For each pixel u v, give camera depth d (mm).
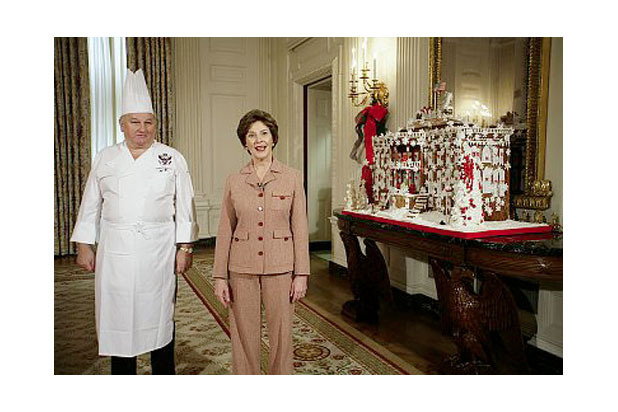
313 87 6246
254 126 1990
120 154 2137
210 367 2633
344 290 4332
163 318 2217
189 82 6562
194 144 6625
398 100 3811
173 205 2277
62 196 5812
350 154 4285
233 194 2031
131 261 2105
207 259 5746
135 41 6141
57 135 5754
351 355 2797
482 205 2664
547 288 2641
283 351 2055
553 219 2557
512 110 2811
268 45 7004
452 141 2771
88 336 3133
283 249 2023
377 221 3119
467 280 2502
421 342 3008
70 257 5793
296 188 2062
